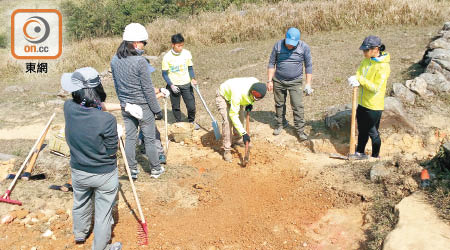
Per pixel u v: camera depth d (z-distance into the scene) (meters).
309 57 6.56
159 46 16.34
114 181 3.98
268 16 16.92
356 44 12.67
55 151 5.61
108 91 11.73
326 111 7.62
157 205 5.12
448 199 4.34
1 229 4.44
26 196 4.96
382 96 5.59
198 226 4.76
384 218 4.42
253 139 7.20
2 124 9.05
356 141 6.63
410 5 14.69
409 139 6.55
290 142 7.03
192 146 7.10
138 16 21.73
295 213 4.93
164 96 5.66
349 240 4.30
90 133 3.61
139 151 6.68
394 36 12.86
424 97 7.66
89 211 4.21
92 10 22.36
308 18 15.74
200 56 14.42
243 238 4.51
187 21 18.52
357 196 5.02
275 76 6.81
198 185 5.48
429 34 12.47
